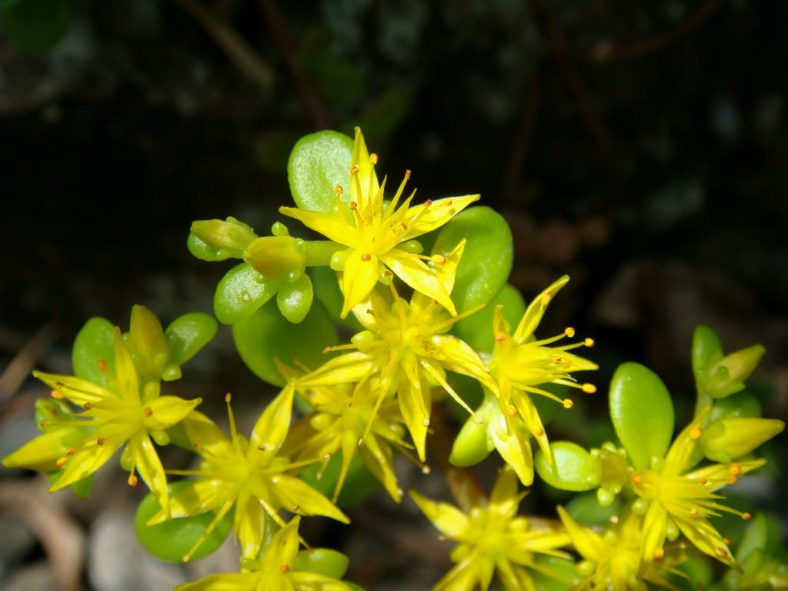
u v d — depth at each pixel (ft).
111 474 0.37
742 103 0.46
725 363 0.20
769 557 0.22
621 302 0.44
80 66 0.33
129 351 0.19
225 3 0.34
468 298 0.19
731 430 0.19
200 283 0.39
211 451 0.18
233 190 0.37
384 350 0.18
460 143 0.41
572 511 0.27
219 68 0.36
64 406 0.20
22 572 0.34
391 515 0.36
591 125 0.41
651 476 0.18
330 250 0.18
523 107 0.41
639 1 0.42
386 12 0.38
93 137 0.34
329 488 0.21
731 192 0.48
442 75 0.39
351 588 0.18
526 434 0.18
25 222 0.36
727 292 0.45
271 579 0.18
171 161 0.36
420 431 0.18
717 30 0.44
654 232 0.47
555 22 0.38
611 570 0.19
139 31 0.34
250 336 0.20
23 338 0.40
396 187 0.42
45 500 0.36
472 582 0.20
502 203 0.42
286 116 0.36
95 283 0.39
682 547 0.20
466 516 0.20
